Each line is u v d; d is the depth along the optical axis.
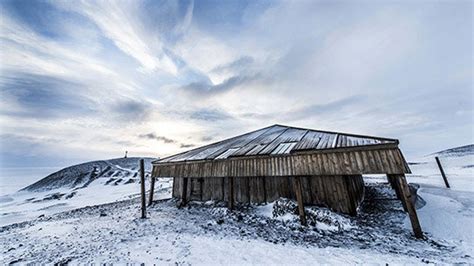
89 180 59.72
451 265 6.11
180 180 20.05
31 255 8.08
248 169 13.14
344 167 10.23
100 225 12.17
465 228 9.73
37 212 28.30
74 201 34.81
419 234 8.73
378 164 9.59
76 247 8.56
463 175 29.27
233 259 7.02
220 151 16.89
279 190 14.44
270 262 6.75
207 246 8.19
